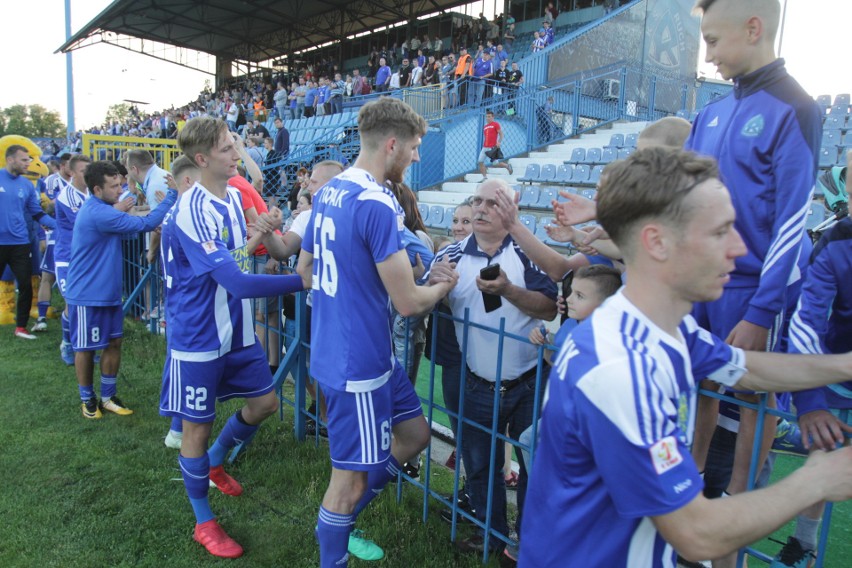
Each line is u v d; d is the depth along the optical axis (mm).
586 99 13375
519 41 19438
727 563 1760
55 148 26141
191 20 22672
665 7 15445
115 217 3596
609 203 999
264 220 2785
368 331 1904
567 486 1056
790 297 1966
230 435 2887
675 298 1000
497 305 2318
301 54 27156
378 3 20688
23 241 5582
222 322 2543
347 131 12586
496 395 2225
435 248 3244
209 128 2447
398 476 2867
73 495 2914
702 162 953
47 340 5648
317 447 3439
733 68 1650
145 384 4461
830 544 2520
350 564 2416
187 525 2707
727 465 2023
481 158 11242
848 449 1080
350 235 1847
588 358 976
